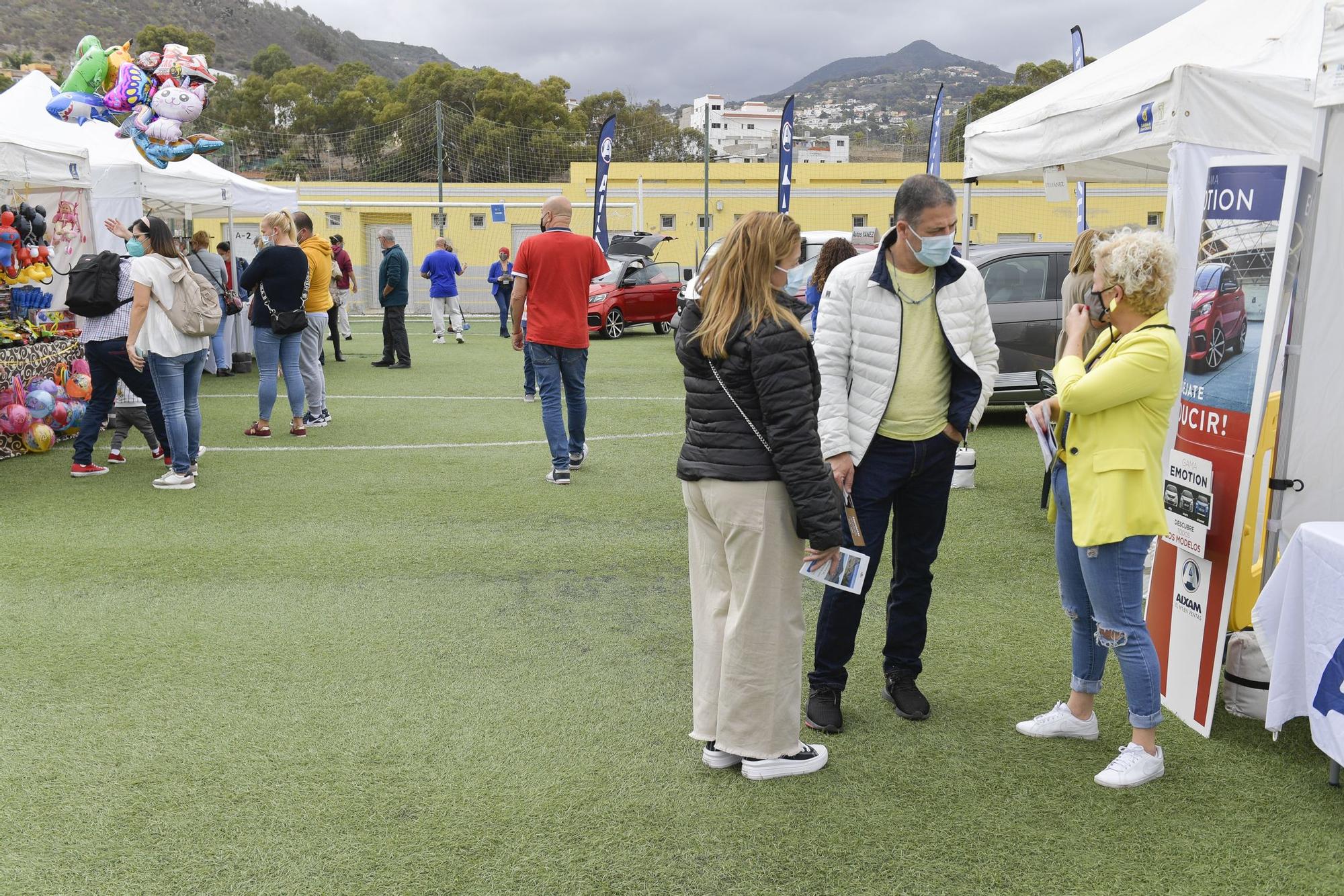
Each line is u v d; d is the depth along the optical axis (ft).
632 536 18.84
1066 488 10.50
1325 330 12.52
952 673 12.77
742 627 9.87
